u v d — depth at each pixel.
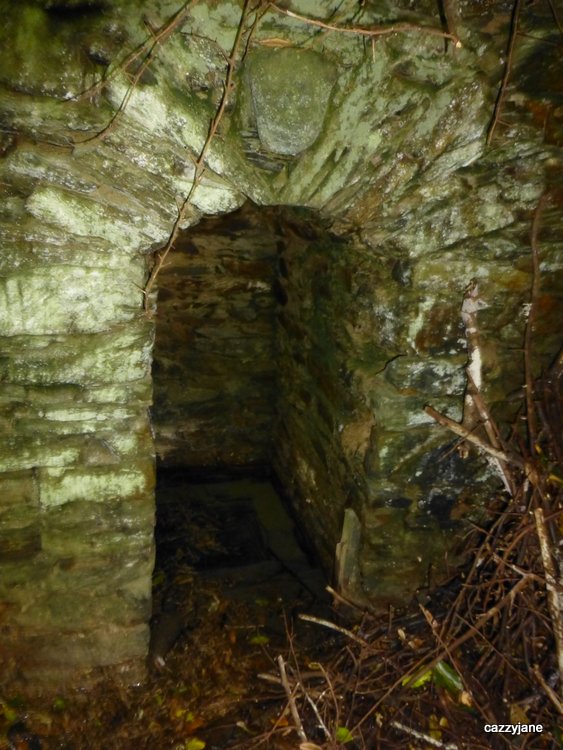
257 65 1.54
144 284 1.84
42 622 2.16
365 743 2.01
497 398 2.30
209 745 2.12
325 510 2.97
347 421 2.57
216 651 2.53
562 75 1.76
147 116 1.54
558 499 2.06
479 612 2.29
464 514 2.43
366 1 1.51
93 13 1.41
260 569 3.14
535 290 2.06
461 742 1.97
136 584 2.21
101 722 2.22
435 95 1.69
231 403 3.86
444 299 2.09
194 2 1.41
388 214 1.93
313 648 2.51
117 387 1.91
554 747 1.89
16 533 2.01
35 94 1.46
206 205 1.75
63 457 1.95
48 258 1.70
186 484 3.93
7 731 2.15
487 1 1.59
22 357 1.80
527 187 1.97
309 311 3.07
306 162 1.73
